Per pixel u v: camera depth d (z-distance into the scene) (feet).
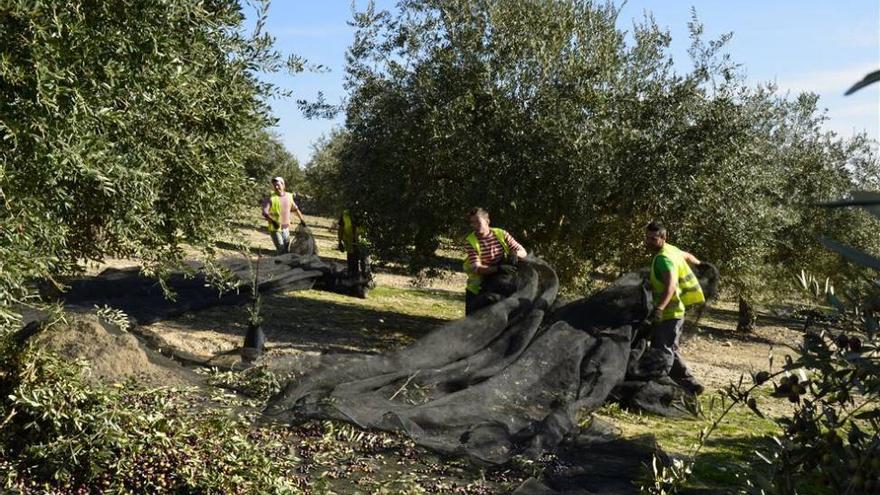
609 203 39.34
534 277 32.01
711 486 20.29
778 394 9.48
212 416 20.33
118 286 39.04
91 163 12.88
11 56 12.07
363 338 38.70
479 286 32.86
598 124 36.94
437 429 23.70
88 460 16.15
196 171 15.33
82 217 15.33
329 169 105.40
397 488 18.74
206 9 15.52
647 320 30.01
